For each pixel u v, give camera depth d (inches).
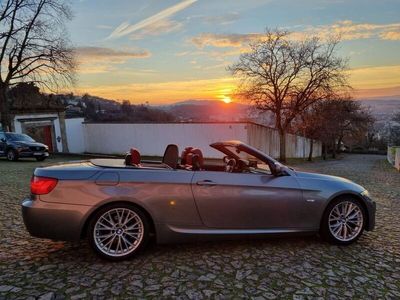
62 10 1136.2
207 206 164.2
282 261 159.0
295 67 1151.0
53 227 150.6
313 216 178.5
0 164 721.0
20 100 1254.9
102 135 1466.5
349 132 1980.8
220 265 153.3
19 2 1093.8
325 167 976.3
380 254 171.6
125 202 156.4
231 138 1177.4
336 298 125.8
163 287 131.6
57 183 151.5
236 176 170.9
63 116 1384.1
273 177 176.6
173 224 161.2
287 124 1198.3
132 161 179.8
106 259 154.9
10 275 140.9
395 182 535.2
